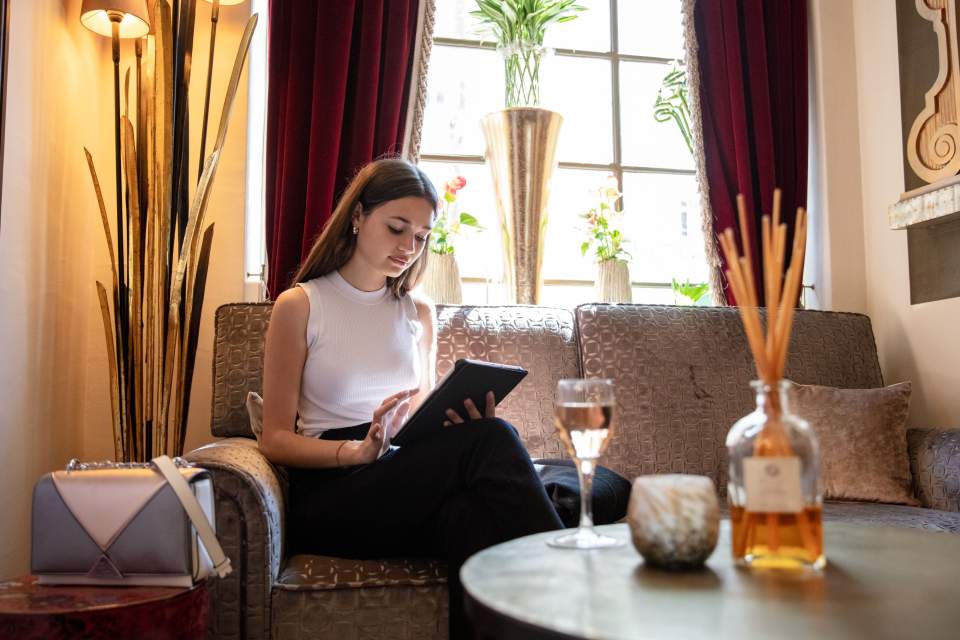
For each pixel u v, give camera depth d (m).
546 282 3.07
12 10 1.90
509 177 2.65
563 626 0.68
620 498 1.78
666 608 0.73
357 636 1.42
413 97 2.71
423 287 2.65
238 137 2.57
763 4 3.02
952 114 2.60
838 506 1.97
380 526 1.55
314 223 2.50
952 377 2.59
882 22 2.93
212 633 1.39
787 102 2.98
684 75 3.09
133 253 2.15
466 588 0.82
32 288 2.04
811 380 2.42
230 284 2.52
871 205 2.98
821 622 0.68
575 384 1.02
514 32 2.76
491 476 1.44
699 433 2.29
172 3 2.37
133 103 2.54
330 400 1.80
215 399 2.09
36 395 2.08
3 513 1.90
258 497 1.42
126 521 1.22
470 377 1.53
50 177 2.14
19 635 1.08
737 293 0.95
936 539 1.05
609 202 2.86
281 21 2.62
